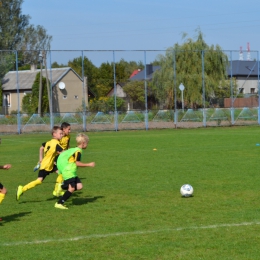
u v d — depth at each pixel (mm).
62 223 9586
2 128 41688
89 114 43219
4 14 80375
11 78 57094
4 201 12023
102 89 47344
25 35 82375
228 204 11055
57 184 12328
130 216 10062
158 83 49094
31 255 7555
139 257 7387
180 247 7836
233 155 21344
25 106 51500
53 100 50531
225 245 7902
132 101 47500
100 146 27266
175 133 38031
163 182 14391
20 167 18969
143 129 43844
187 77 50375
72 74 50125
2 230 9109
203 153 22438
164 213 10258
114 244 8047
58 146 11930
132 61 45750
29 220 9914
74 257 7422
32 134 40750
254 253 7496
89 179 15320
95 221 9695
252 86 57812
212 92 51812
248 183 13898
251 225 9109
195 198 11852
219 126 46125
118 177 15625
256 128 43031
